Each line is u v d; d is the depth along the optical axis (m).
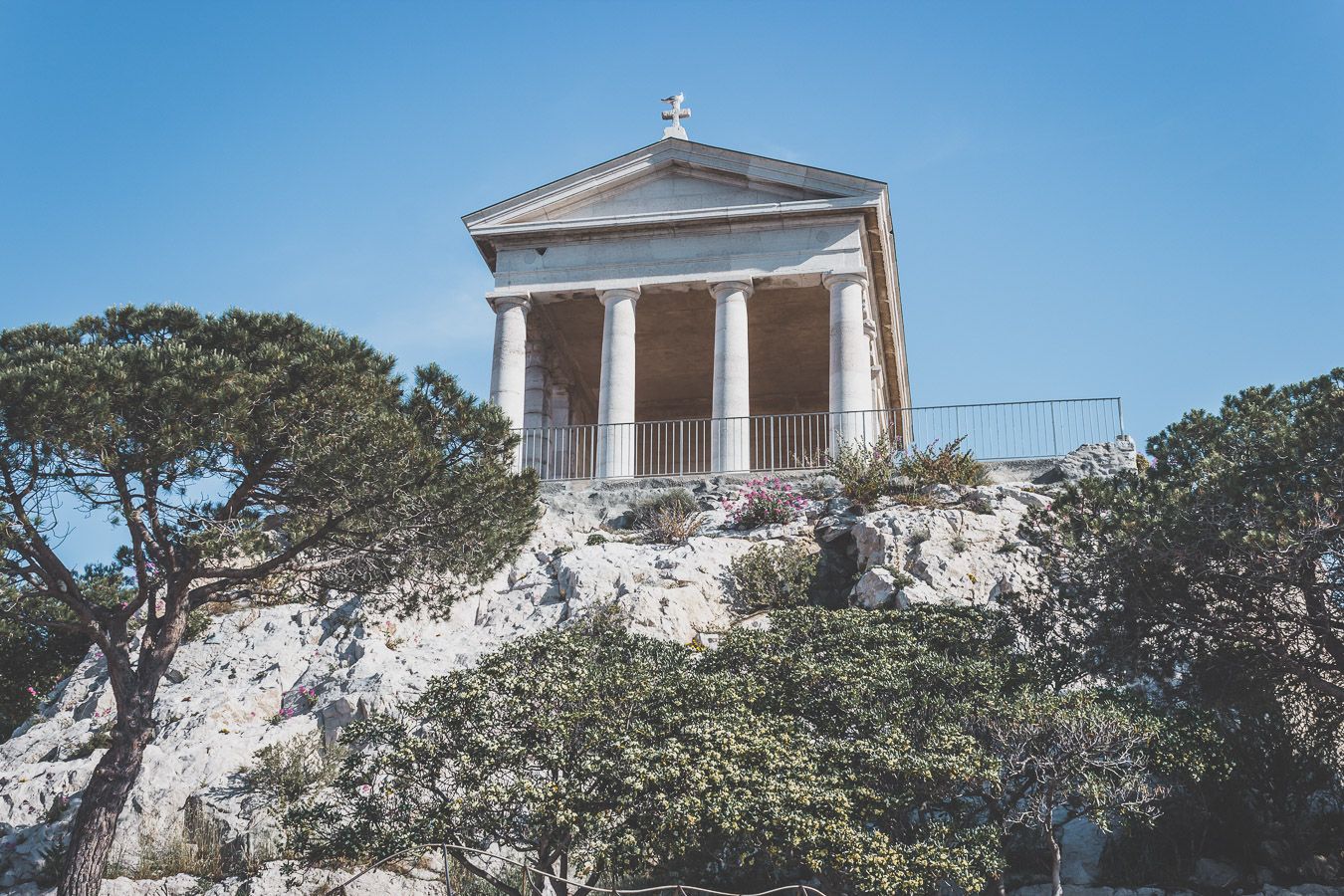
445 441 20.56
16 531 17.23
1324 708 17.97
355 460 18.50
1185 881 16.25
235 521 18.84
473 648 22.89
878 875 13.72
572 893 15.96
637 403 45.41
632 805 14.01
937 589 23.22
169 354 17.86
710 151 35.03
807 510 27.28
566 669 15.85
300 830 15.10
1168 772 15.88
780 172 34.59
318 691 22.03
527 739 15.09
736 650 17.47
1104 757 15.75
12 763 21.97
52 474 17.89
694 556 24.66
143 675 17.98
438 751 15.14
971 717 16.00
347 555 20.11
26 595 18.00
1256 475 17.70
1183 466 18.86
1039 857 16.73
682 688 15.68
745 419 32.69
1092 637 18.72
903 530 24.48
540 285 35.34
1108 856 16.62
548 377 39.03
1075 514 19.20
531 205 35.72
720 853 15.45
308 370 19.14
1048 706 15.64
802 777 14.52
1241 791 17.11
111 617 18.30
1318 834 17.28
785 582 24.16
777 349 41.12
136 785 18.88
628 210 35.59
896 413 41.53
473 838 14.51
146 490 18.59
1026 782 15.85
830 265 34.03
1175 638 18.56
